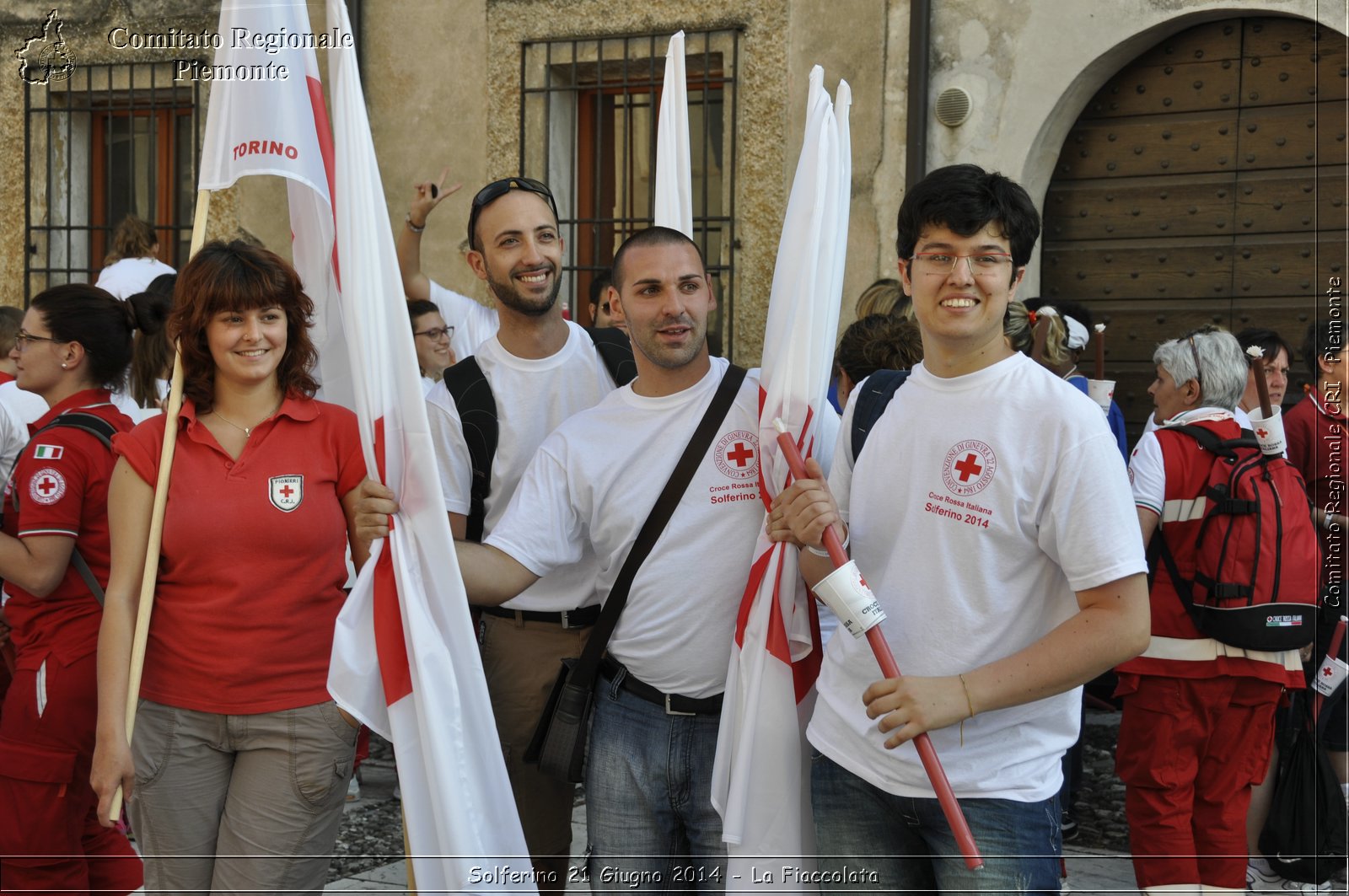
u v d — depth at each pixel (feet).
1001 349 8.07
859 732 8.13
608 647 9.50
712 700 9.23
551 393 10.71
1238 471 12.30
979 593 7.75
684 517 9.21
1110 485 7.53
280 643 9.41
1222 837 12.49
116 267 21.88
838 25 20.98
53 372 11.71
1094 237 20.62
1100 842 15.44
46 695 10.92
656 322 9.12
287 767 9.39
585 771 10.23
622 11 22.40
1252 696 12.32
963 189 7.76
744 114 21.67
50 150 25.91
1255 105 19.52
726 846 9.27
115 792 8.96
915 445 8.05
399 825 15.79
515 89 23.16
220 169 10.21
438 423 10.55
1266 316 19.62
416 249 15.02
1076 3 19.69
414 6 23.65
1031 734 7.91
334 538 9.70
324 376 11.14
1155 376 20.30
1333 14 18.53
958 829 7.46
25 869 11.07
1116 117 20.36
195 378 9.71
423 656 8.95
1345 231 19.11
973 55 20.30
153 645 9.48
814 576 8.55
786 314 9.11
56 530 10.81
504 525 9.48
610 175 23.29
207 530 9.30
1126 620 7.43
